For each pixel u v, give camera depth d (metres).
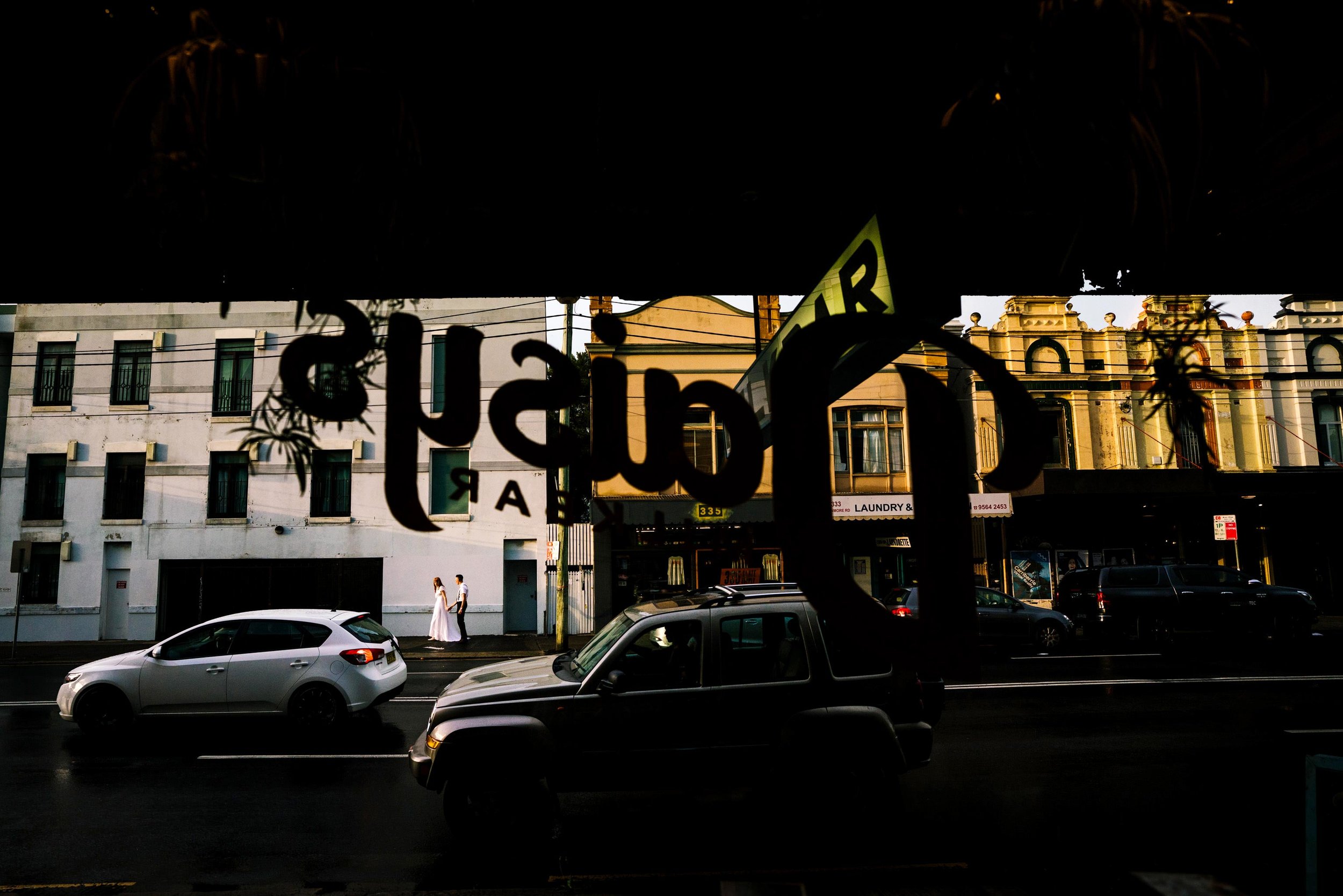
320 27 1.88
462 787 4.89
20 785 6.47
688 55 2.06
